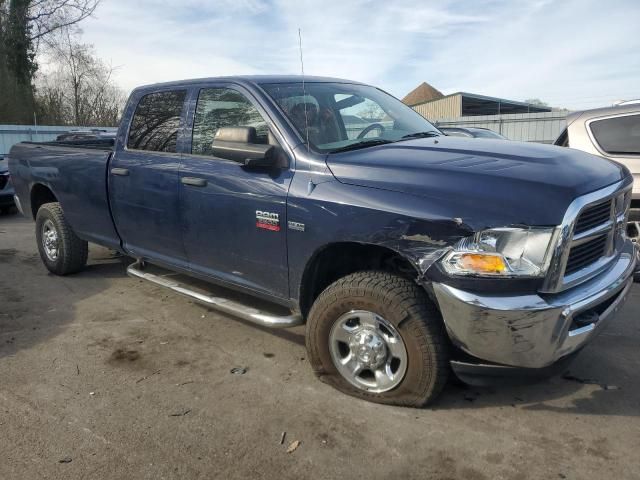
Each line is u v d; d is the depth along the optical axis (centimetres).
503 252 262
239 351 400
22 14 2953
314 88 399
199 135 402
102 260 659
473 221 267
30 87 3153
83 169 505
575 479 255
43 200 625
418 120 444
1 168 1027
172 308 488
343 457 274
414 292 295
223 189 368
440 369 296
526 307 259
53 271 598
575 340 276
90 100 3803
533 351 268
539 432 292
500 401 324
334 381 336
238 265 376
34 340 424
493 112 4050
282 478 260
